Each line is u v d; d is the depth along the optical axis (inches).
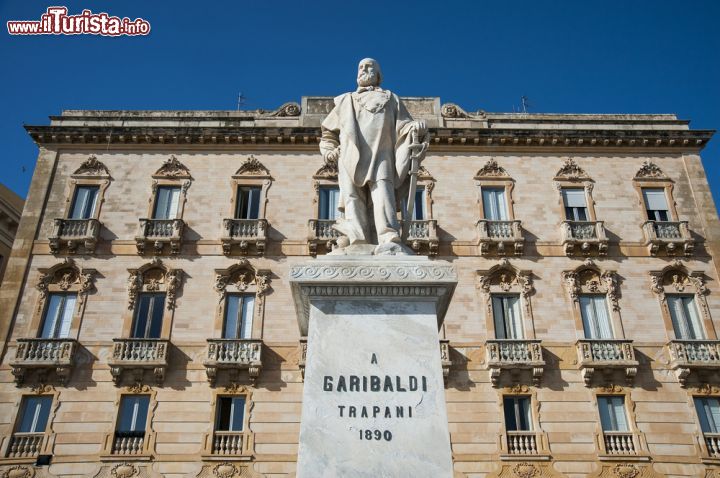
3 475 791.1
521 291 941.2
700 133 1085.1
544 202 1027.3
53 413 830.5
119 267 947.3
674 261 976.3
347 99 255.4
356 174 236.4
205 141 1066.1
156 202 1021.2
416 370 184.1
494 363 860.6
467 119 1114.7
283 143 1068.5
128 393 848.9
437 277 198.8
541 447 824.9
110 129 1056.8
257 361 859.4
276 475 804.6
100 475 794.8
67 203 1011.3
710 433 846.5
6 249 1161.4
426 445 171.3
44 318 912.3
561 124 1123.9
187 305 919.7
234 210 1011.3
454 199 1023.6
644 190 1056.2
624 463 816.9
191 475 799.7
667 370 886.4
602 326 928.3
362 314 194.4
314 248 968.9
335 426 173.8
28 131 1051.9
